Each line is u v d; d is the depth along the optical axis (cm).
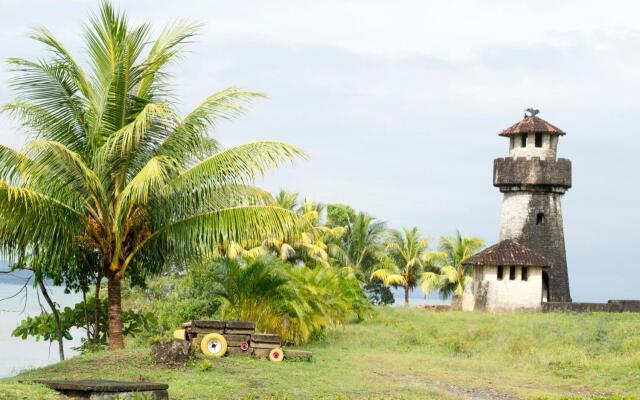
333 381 2080
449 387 2172
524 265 5438
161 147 2531
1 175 2361
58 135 2559
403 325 4050
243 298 3091
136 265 2697
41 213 2380
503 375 2467
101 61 2498
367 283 7419
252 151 2459
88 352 2572
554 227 5903
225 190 2556
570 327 3534
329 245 6775
